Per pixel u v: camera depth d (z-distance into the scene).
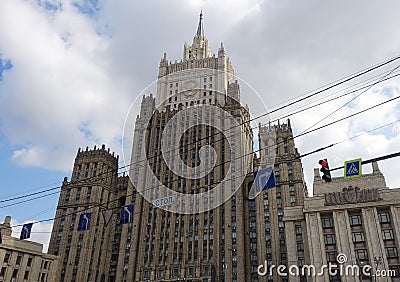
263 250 85.00
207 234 89.44
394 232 59.53
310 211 65.50
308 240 63.38
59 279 91.44
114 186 110.56
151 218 96.62
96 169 108.81
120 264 93.50
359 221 62.75
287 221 68.56
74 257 93.88
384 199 62.59
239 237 87.19
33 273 79.81
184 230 91.75
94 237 97.94
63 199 104.88
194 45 140.50
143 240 93.88
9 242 76.50
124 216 34.69
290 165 94.50
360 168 22.00
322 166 23.39
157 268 88.19
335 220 63.41
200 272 84.25
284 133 101.75
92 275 93.31
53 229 99.69
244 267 83.94
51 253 95.62
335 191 68.31
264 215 89.38
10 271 75.00
